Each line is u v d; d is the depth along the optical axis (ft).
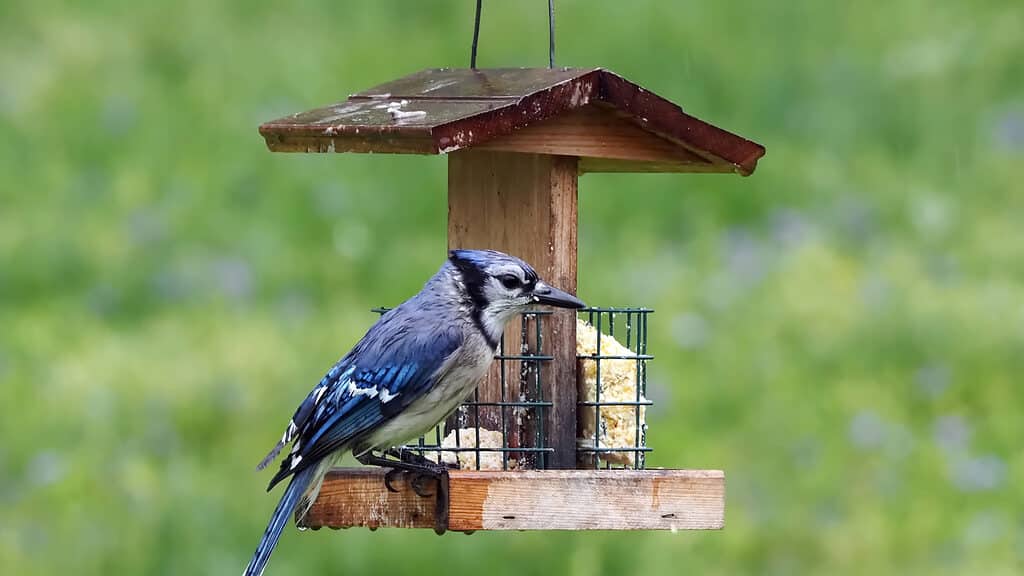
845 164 66.13
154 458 41.75
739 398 46.24
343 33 78.07
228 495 39.47
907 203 61.62
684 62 73.20
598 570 35.78
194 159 65.46
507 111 24.77
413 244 58.75
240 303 53.31
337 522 25.63
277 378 46.88
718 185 62.08
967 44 75.00
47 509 39.06
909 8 78.13
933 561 38.96
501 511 24.75
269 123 24.80
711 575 37.58
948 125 69.31
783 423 44.96
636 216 60.08
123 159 65.46
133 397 45.09
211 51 75.41
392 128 23.79
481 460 27.50
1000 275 55.57
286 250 57.57
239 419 44.65
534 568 35.78
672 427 44.78
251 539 37.32
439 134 23.66
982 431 45.34
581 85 25.94
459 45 75.82
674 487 24.72
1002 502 41.04
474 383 26.43
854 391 46.78
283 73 73.82
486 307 26.22
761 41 75.31
